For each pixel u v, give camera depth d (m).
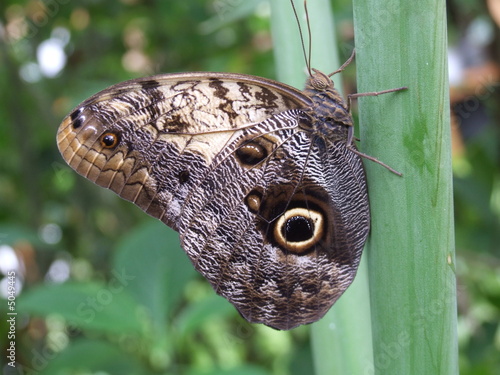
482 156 0.82
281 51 0.63
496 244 0.79
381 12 0.58
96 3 1.01
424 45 0.58
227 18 0.71
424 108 0.58
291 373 0.75
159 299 0.70
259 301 0.63
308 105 0.63
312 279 0.62
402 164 0.58
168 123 0.63
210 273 0.64
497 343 0.77
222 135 0.63
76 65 1.03
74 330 0.82
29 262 0.92
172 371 0.69
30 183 0.96
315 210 0.62
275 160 0.63
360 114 0.59
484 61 0.79
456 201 0.89
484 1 0.79
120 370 0.69
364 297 0.62
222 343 1.05
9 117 0.97
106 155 0.63
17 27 0.91
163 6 1.03
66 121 0.63
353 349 0.61
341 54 0.79
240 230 0.63
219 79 0.63
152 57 1.07
